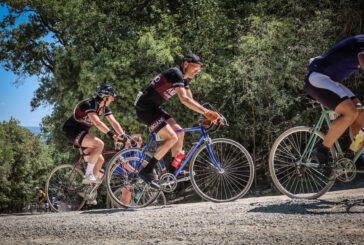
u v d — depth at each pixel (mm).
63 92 10555
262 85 8406
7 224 3482
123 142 4691
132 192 4578
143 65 9531
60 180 5523
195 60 4133
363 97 9086
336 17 9305
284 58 8359
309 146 3768
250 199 4371
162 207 4156
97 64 9539
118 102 9445
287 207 3076
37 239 2654
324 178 3824
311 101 3775
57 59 10844
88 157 5090
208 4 10133
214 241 2174
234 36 10039
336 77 3406
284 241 2041
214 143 4531
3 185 25500
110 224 2967
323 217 2559
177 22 11016
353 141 3471
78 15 11039
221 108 9242
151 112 4223
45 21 16344
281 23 8594
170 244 2189
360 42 3234
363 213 2609
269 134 8953
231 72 8773
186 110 9227
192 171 4520
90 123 5004
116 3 11594
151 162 4230
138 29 10461
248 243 2064
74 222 3260
